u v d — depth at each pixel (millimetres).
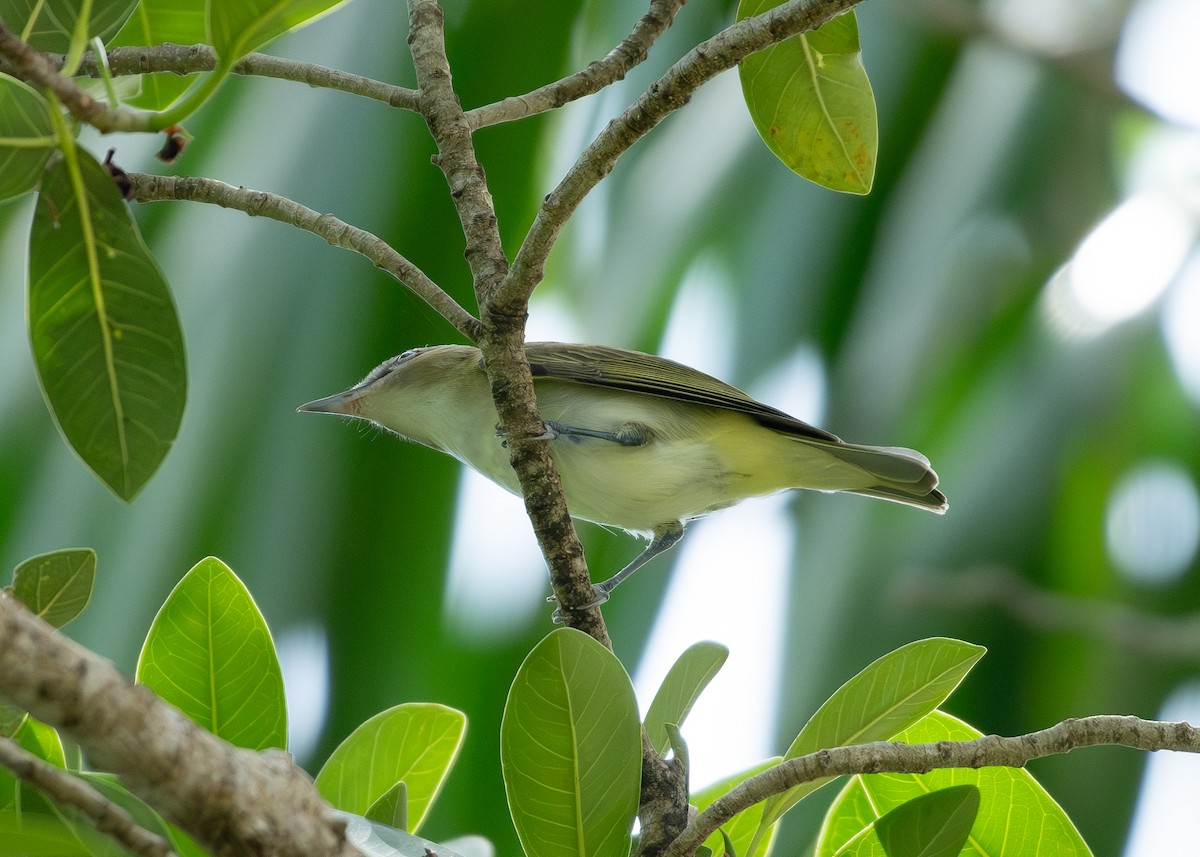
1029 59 12031
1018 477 11086
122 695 2922
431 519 9898
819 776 4426
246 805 3086
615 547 11219
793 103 6566
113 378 4520
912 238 11078
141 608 8883
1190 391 12227
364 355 9539
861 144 6609
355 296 9539
